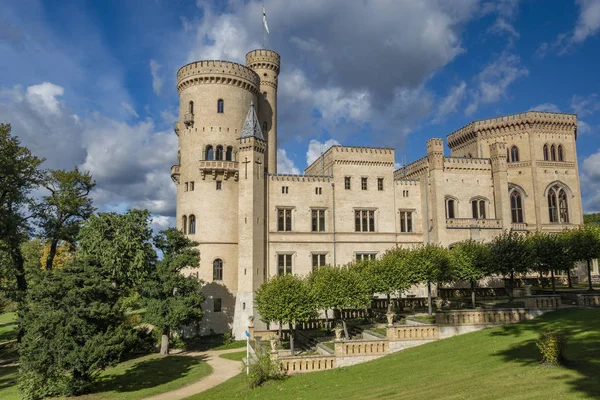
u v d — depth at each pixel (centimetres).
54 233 5819
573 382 1642
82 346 3247
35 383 3266
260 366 2956
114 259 4381
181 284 4694
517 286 5803
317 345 3809
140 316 6519
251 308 5288
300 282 3928
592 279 6175
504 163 6309
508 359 2261
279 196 5862
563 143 6794
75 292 3334
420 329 3378
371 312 4869
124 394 3312
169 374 3862
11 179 5181
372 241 6034
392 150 6291
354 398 2080
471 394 1722
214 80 6012
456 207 6222
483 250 4338
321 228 5947
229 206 5784
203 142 5891
